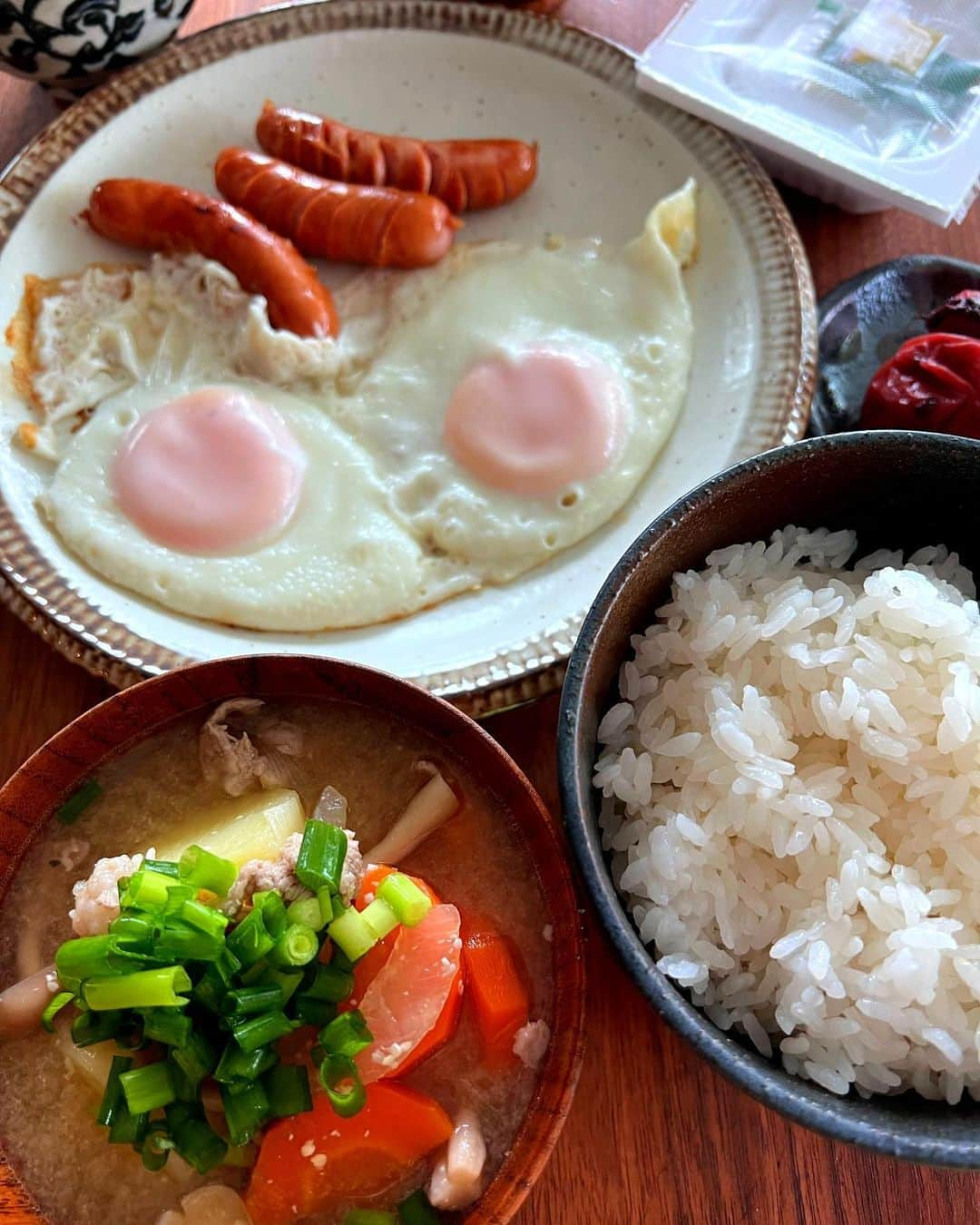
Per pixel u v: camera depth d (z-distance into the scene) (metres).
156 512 0.27
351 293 0.31
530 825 0.20
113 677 0.24
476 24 0.31
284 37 0.31
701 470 0.27
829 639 0.21
